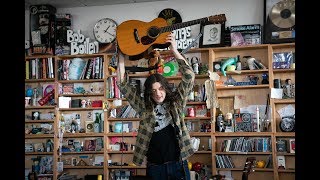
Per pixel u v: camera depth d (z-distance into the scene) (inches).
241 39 230.2
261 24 234.4
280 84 227.8
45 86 255.8
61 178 234.7
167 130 103.9
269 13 229.3
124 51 144.1
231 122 229.0
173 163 102.1
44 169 245.6
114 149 242.5
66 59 254.1
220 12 240.7
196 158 234.7
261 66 226.8
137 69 131.6
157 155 102.6
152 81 103.6
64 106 248.5
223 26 234.7
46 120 250.1
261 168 218.2
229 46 231.5
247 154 228.2
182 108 106.3
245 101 233.5
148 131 104.2
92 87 250.7
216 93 230.7
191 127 234.5
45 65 250.8
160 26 147.7
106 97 243.8
